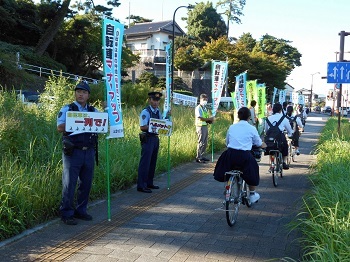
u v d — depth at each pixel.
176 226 5.66
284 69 49.84
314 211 5.40
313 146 15.94
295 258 4.58
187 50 50.31
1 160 6.00
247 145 5.96
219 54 45.62
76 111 5.34
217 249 4.82
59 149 7.00
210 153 13.30
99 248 4.75
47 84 10.52
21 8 33.31
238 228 5.65
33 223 5.38
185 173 9.73
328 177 6.61
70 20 34.84
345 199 5.21
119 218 5.94
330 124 22.05
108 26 5.78
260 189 8.26
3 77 20.69
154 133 7.64
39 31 33.69
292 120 12.00
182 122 14.85
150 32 62.09
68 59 36.38
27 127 7.28
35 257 4.43
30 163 6.30
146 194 7.46
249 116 6.20
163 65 53.34
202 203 6.95
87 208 6.38
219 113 22.08
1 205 5.01
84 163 5.59
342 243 3.88
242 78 14.06
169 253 4.65
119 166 7.80
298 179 9.36
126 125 11.09
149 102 7.75
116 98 5.97
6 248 4.63
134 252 4.66
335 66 11.43
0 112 7.39
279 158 8.93
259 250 4.82
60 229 5.34
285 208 6.78
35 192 5.50
